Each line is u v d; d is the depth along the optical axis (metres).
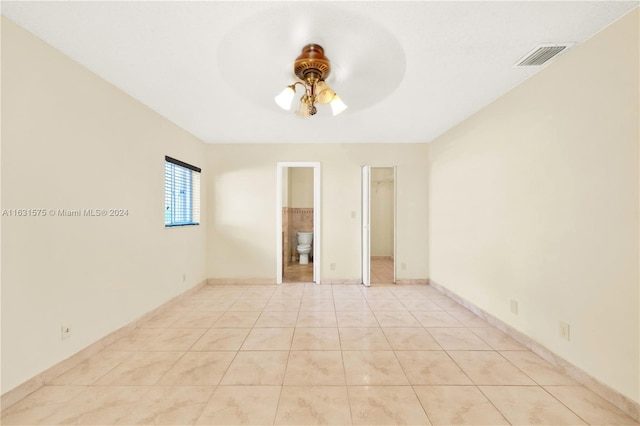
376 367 2.11
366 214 4.41
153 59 2.11
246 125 3.63
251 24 1.73
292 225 6.62
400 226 4.55
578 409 1.67
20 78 1.75
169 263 3.43
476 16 1.65
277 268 4.53
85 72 2.22
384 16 1.65
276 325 2.89
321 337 2.61
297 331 2.75
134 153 2.80
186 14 1.64
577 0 1.52
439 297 3.84
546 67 2.19
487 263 2.97
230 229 4.54
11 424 1.55
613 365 1.70
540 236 2.26
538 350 2.28
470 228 3.29
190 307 3.45
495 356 2.26
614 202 1.69
